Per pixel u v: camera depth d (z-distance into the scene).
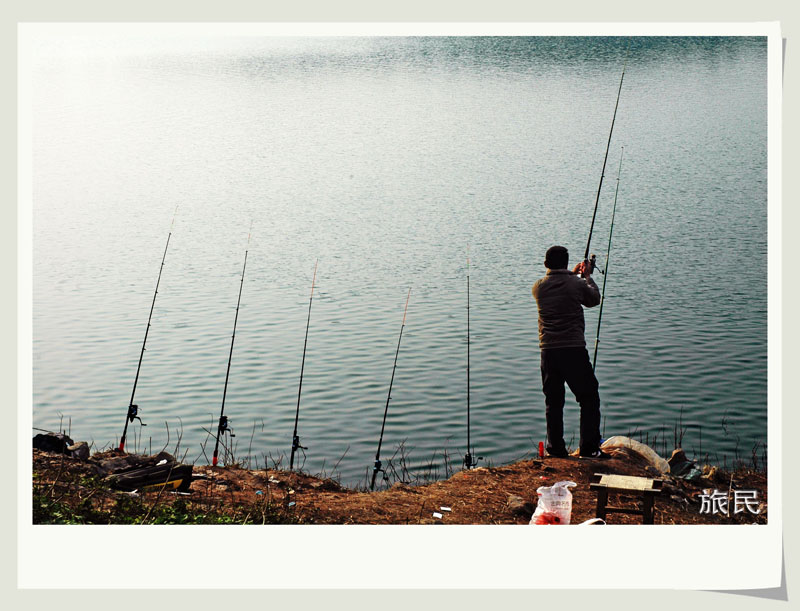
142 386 7.86
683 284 9.97
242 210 12.70
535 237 11.57
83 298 9.95
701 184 12.44
